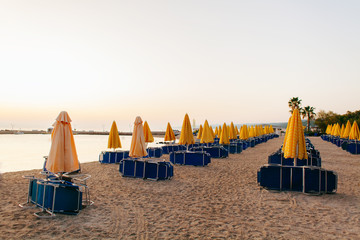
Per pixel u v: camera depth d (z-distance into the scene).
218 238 3.51
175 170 9.48
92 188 6.43
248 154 15.43
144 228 3.83
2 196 5.46
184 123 11.70
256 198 5.63
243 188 6.58
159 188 6.54
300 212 4.68
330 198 5.63
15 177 7.68
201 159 10.54
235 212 4.67
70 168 4.52
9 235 3.44
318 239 3.51
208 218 4.33
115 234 3.58
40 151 18.64
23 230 3.63
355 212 4.68
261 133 30.27
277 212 4.68
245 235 3.62
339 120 46.81
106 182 7.19
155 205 5.04
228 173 8.81
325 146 21.05
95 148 22.58
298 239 3.50
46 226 3.81
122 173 8.07
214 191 6.25
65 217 4.22
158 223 4.06
